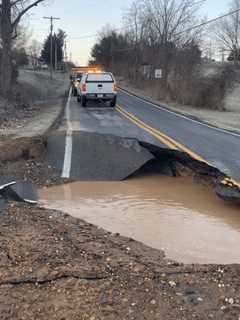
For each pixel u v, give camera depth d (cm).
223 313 472
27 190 1048
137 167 1221
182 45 4931
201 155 1305
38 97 4325
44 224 750
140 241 743
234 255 689
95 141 1303
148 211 926
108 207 954
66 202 988
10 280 528
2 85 3356
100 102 3375
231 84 3541
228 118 2620
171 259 654
